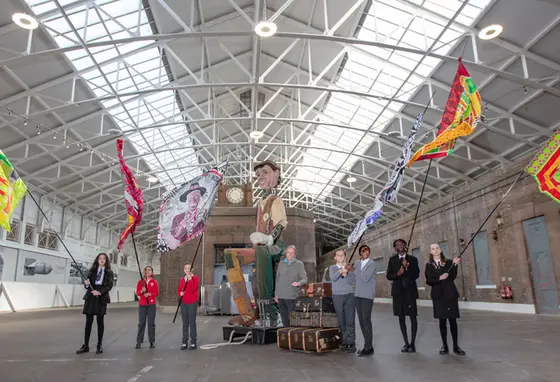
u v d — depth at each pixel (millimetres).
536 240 18203
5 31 16172
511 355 7566
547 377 5793
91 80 21453
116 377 6242
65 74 19828
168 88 19391
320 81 25031
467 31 16797
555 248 16906
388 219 47094
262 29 14695
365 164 34969
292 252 9430
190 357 7973
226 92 27734
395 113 25250
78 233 39625
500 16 15703
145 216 46188
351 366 6762
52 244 34469
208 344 9891
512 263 19688
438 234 27469
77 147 26859
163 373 6488
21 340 11086
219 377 6113
